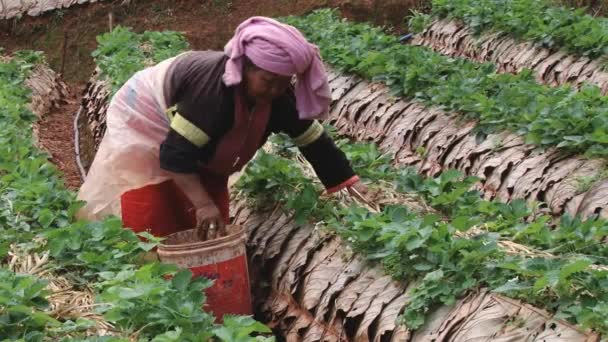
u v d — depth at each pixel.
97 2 16.52
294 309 6.01
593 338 4.20
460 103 8.88
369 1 16.16
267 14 16.25
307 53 5.47
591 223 5.62
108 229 5.55
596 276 4.50
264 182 6.95
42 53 14.89
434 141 8.85
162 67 6.12
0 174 7.41
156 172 6.23
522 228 5.81
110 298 4.51
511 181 7.62
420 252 5.27
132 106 6.21
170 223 6.36
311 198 6.41
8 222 5.98
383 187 6.88
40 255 5.54
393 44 11.79
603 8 13.98
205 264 5.59
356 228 5.65
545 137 7.67
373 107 10.07
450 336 4.73
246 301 5.80
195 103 5.63
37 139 10.91
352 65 10.98
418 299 4.99
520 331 4.46
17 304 4.38
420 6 16.02
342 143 7.86
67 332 4.44
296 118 6.04
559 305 4.47
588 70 10.70
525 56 11.78
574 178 7.20
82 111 13.05
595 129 7.50
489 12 13.14
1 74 12.67
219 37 16.09
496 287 4.79
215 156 5.94
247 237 6.71
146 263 5.63
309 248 6.10
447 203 6.42
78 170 10.73
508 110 8.32
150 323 4.39
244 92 5.61
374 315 5.21
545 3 13.18
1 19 16.39
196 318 4.42
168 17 16.39
